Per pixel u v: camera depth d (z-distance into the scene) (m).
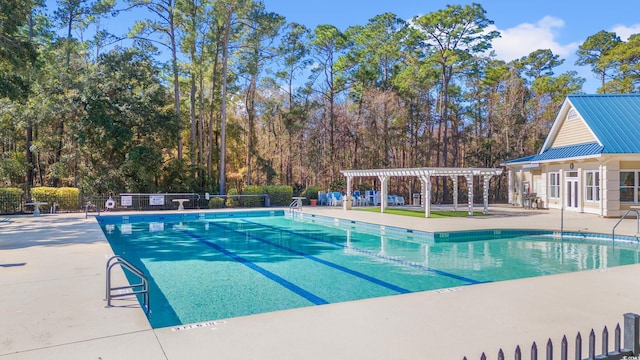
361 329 4.14
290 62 29.98
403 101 31.75
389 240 12.92
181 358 3.42
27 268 6.95
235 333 4.02
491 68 34.59
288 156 36.47
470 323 4.33
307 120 32.50
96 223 14.48
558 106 32.75
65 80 21.05
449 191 36.97
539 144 32.84
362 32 31.77
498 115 33.81
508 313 4.67
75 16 23.92
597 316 4.56
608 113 19.05
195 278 8.04
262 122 35.47
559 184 20.77
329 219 18.11
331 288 7.31
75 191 19.91
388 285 7.52
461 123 35.00
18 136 25.69
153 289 7.21
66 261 7.58
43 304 4.88
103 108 21.11
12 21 17.39
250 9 24.69
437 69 32.34
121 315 4.50
